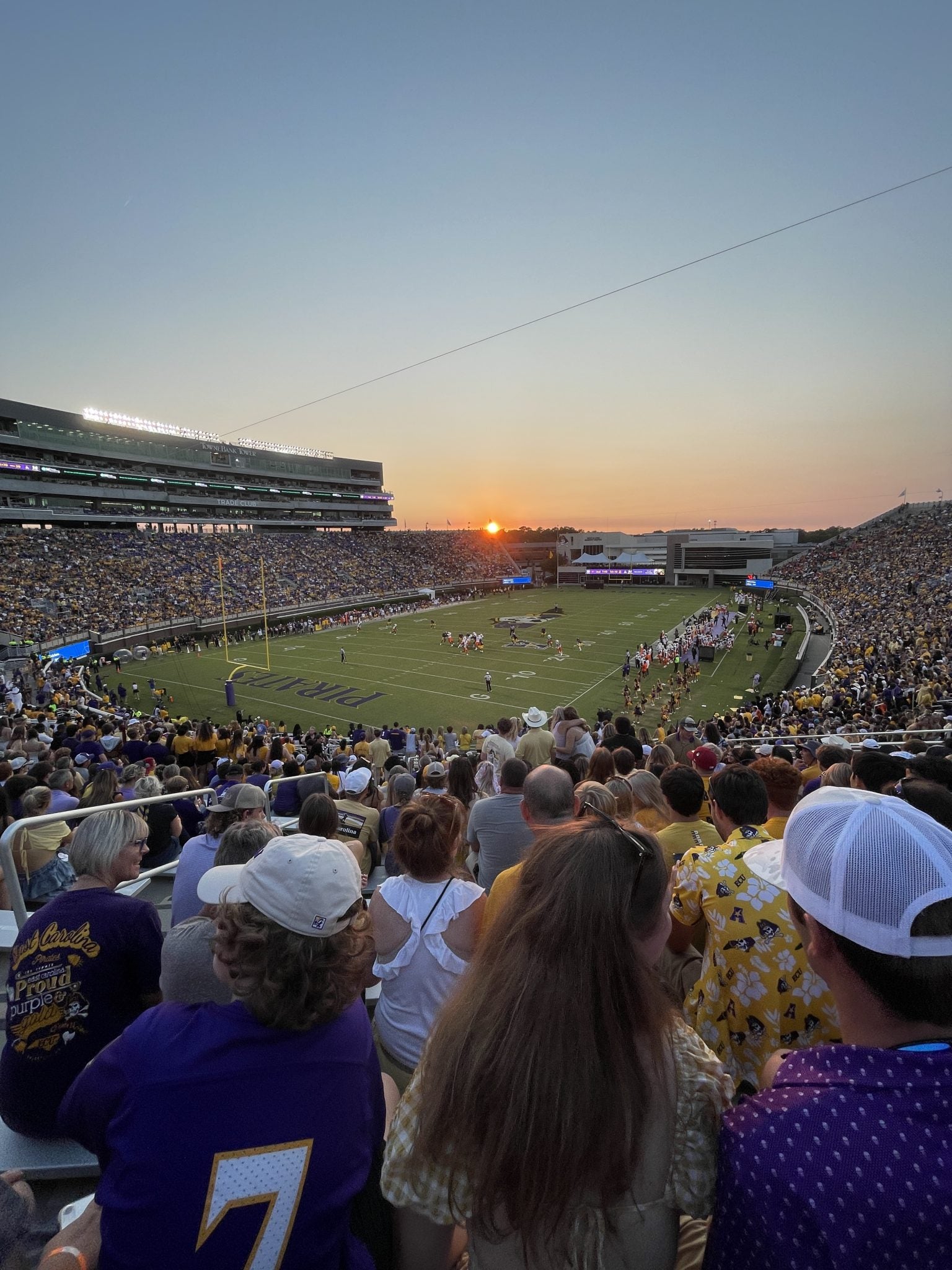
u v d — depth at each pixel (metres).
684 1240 1.74
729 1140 1.27
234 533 93.88
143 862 6.48
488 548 130.50
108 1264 1.47
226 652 53.88
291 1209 1.52
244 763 11.93
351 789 7.93
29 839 5.39
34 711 24.56
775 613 68.50
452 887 2.78
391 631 65.19
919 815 1.44
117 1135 1.55
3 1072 2.62
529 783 3.56
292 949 1.61
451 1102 1.30
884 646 38.03
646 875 1.48
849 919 1.33
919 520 88.06
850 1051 1.27
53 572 61.53
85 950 2.64
